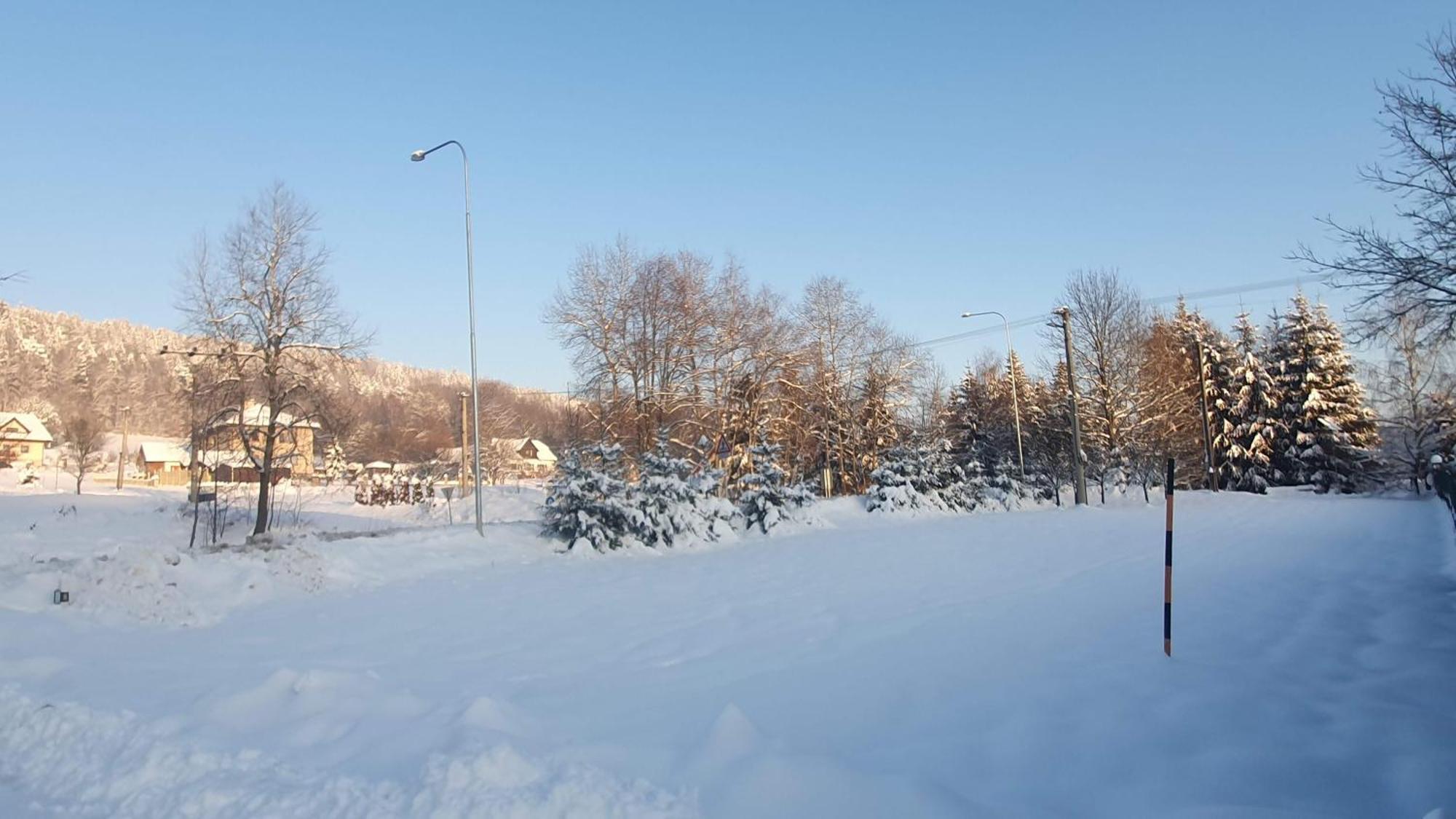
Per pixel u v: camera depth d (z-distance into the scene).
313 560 14.30
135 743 5.56
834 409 45.53
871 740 5.60
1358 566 13.78
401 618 11.07
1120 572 13.62
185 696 6.87
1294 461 48.50
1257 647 7.96
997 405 58.81
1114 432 42.69
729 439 38.47
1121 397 43.44
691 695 6.85
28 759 5.51
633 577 15.38
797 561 17.39
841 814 4.32
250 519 27.36
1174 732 5.54
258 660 8.53
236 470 31.27
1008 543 19.48
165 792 4.77
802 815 4.29
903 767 5.09
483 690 7.07
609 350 37.25
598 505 19.92
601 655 8.54
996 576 13.70
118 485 57.06
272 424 26.36
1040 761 5.14
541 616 11.13
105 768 5.22
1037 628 9.05
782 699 6.64
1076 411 37.16
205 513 27.23
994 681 6.93
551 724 5.92
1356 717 5.76
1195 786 4.68
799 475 42.84
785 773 4.70
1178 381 50.34
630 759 5.08
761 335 40.03
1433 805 4.35
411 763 4.98
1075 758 5.16
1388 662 7.31
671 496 21.72
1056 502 40.28
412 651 8.91
